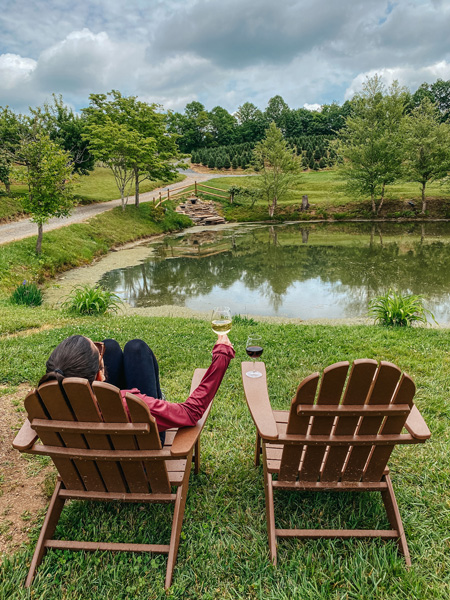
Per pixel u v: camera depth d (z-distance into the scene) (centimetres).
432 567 218
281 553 228
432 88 10319
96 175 5219
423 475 294
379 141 3691
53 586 208
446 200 4012
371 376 187
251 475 299
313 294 1405
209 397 219
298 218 4022
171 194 4419
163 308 1232
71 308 1020
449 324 982
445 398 431
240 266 1938
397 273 1705
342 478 231
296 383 478
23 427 209
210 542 234
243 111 12875
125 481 221
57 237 2080
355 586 205
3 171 2706
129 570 214
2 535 244
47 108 2762
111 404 177
